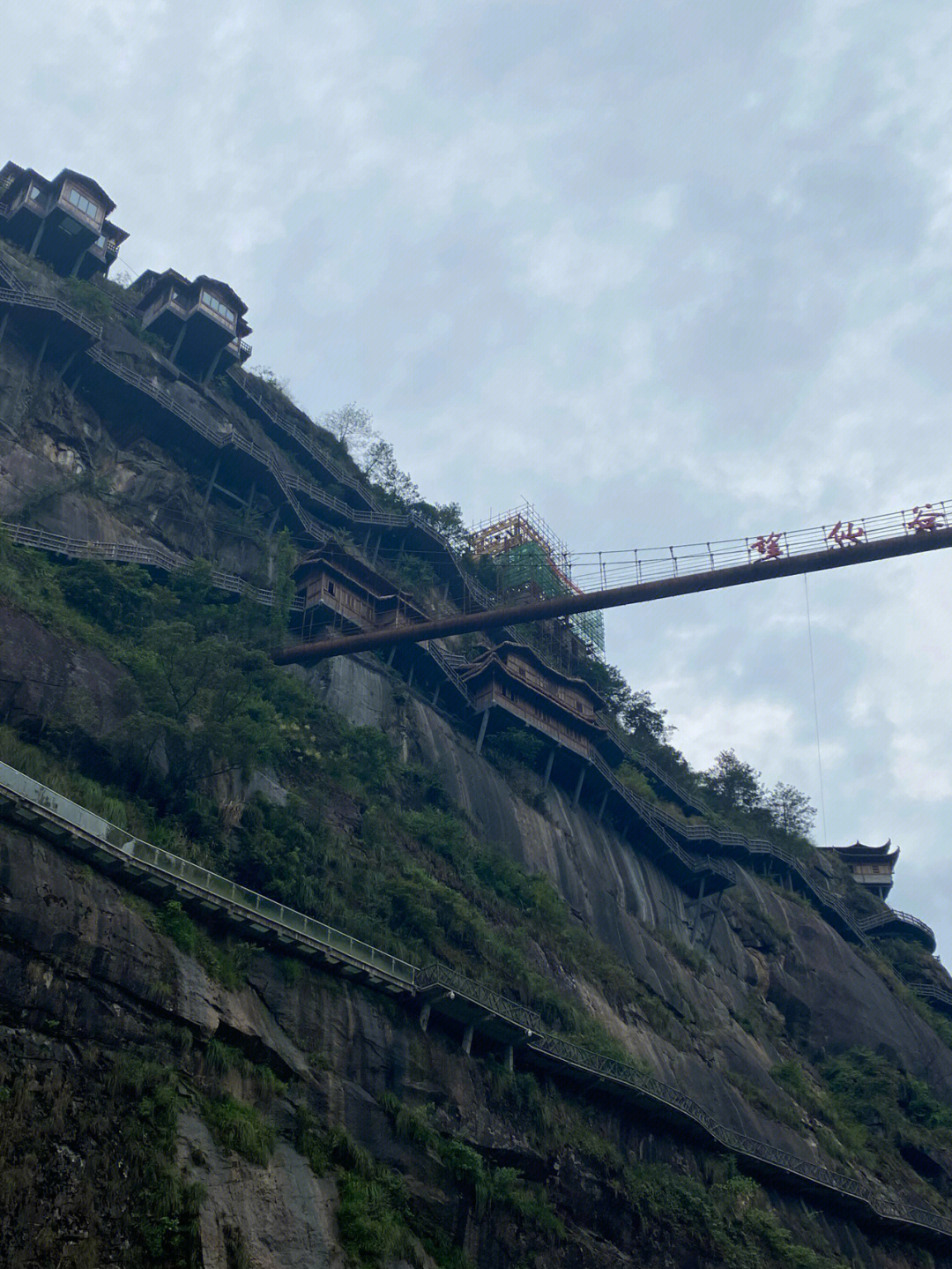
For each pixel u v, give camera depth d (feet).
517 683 240.53
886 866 380.17
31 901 114.01
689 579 208.95
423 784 206.08
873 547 202.08
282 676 193.77
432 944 166.50
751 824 329.93
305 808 170.30
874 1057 267.80
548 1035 159.33
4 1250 96.53
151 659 163.02
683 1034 215.51
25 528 183.32
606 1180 156.25
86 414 215.51
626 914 235.81
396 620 230.07
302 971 138.31
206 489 229.04
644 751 316.60
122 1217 105.29
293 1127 125.59
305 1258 115.55
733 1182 177.06
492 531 351.67
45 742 142.92
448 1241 132.57
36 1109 104.94
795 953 280.10
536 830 228.22
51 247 240.32
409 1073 141.18
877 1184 224.12
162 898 128.88
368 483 293.43
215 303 253.24
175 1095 115.44
